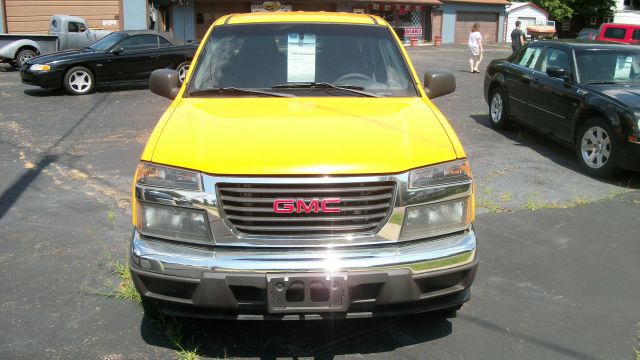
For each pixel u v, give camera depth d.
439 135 3.28
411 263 2.88
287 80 4.03
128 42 13.74
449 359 3.22
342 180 2.86
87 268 4.30
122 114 10.85
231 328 3.50
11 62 17.39
